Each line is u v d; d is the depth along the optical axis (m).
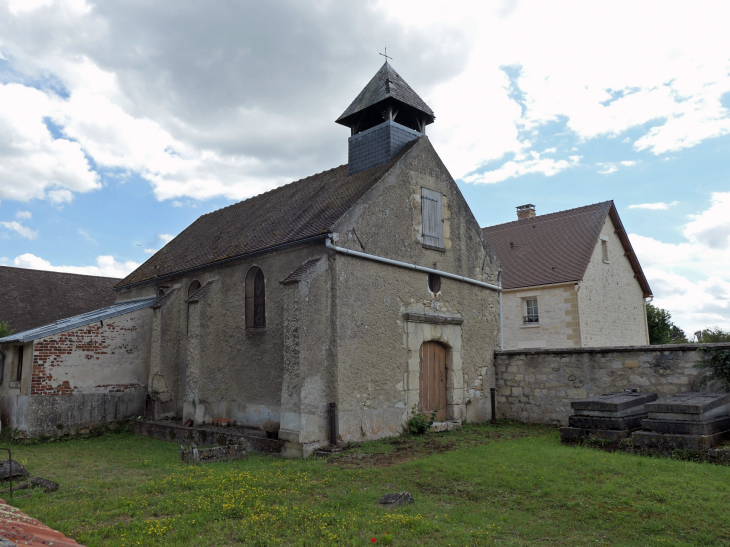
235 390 11.35
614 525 5.05
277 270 10.82
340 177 13.38
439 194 12.31
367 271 10.23
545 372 12.00
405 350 10.77
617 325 19.72
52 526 5.34
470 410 12.19
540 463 7.32
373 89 13.02
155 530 5.11
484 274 13.36
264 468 7.84
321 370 9.30
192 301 11.98
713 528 4.82
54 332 12.67
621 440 8.25
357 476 7.17
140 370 14.14
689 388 9.59
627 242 20.72
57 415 12.46
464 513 5.59
